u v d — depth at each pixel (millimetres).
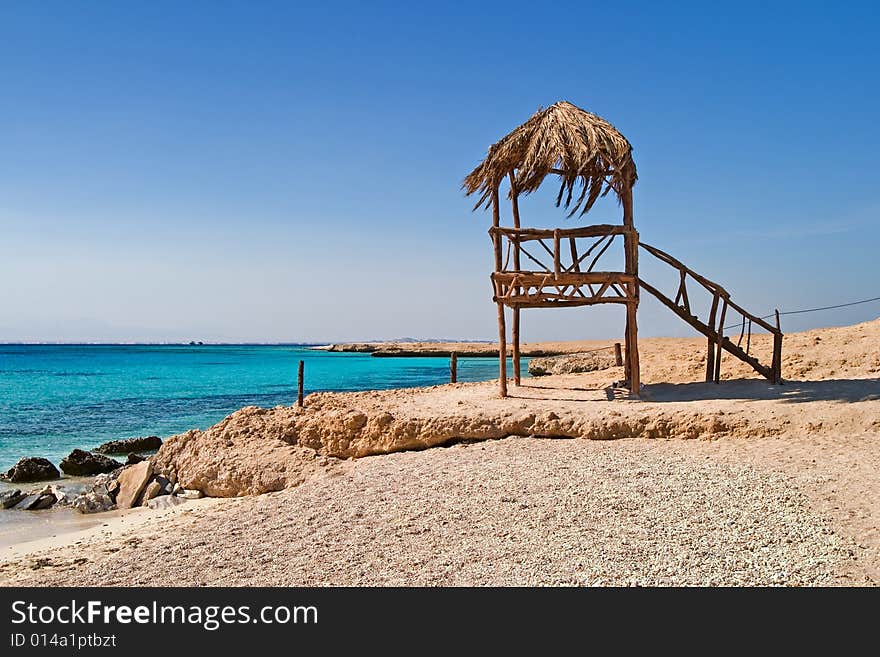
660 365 21953
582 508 9312
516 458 12609
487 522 8984
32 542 11391
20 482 16750
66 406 33312
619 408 14742
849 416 12906
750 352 21906
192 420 28109
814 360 20062
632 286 16500
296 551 8492
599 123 15828
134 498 14258
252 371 68562
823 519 8406
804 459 11289
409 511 9750
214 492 14203
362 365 79438
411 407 16609
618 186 17188
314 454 14414
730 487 9922
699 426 13469
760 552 7496
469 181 17594
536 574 7195
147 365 84000
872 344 20406
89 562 9195
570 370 33938
